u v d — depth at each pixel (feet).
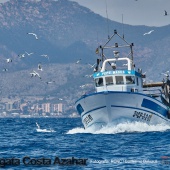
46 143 574.56
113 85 635.66
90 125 639.35
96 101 612.29
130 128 628.28
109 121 623.77
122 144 539.70
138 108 622.54
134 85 638.12
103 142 557.74
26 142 597.52
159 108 651.25
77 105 650.84
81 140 581.12
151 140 568.41
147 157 449.06
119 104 611.88
